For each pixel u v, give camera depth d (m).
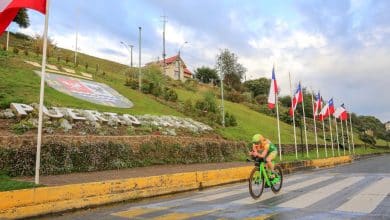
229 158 26.06
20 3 10.70
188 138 23.39
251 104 65.19
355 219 8.01
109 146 17.05
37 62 34.56
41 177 13.24
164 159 20.30
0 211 8.55
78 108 22.41
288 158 29.08
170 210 9.46
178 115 31.50
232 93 65.12
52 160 14.34
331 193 11.74
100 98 28.45
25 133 15.67
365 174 18.84
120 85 37.09
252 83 87.06
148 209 9.70
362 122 103.06
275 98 25.56
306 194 11.62
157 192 12.48
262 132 42.12
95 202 10.47
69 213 9.50
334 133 68.81
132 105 29.88
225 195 11.94
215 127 32.78
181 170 17.27
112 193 11.17
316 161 28.92
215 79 84.44
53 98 23.16
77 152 15.36
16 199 8.95
